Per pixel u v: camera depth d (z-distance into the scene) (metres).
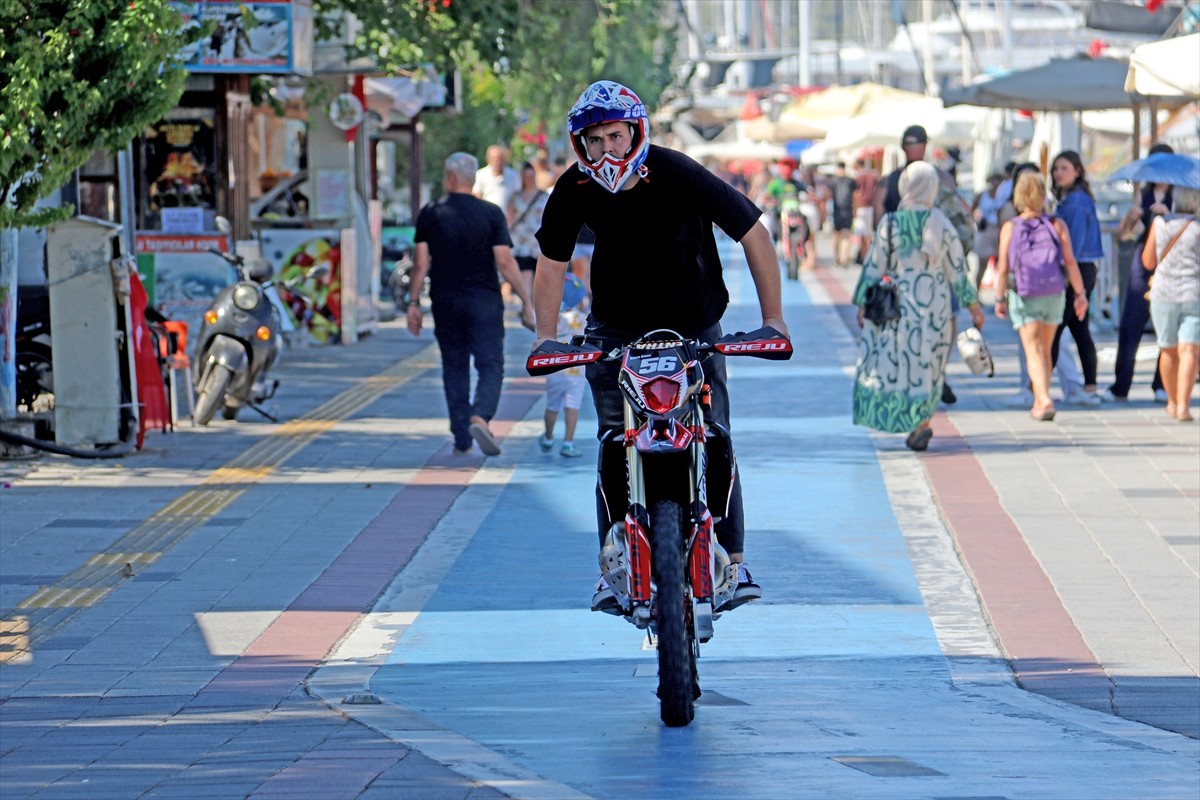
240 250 65.69
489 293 43.69
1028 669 24.97
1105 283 76.06
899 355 43.78
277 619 28.33
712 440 21.03
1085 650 25.91
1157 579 30.23
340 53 72.50
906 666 25.34
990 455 43.72
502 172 76.75
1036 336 49.56
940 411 52.38
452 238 43.50
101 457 43.44
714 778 17.88
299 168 82.25
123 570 31.67
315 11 69.38
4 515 36.84
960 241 46.34
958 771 18.31
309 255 75.69
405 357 71.00
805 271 124.56
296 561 32.59
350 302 76.44
